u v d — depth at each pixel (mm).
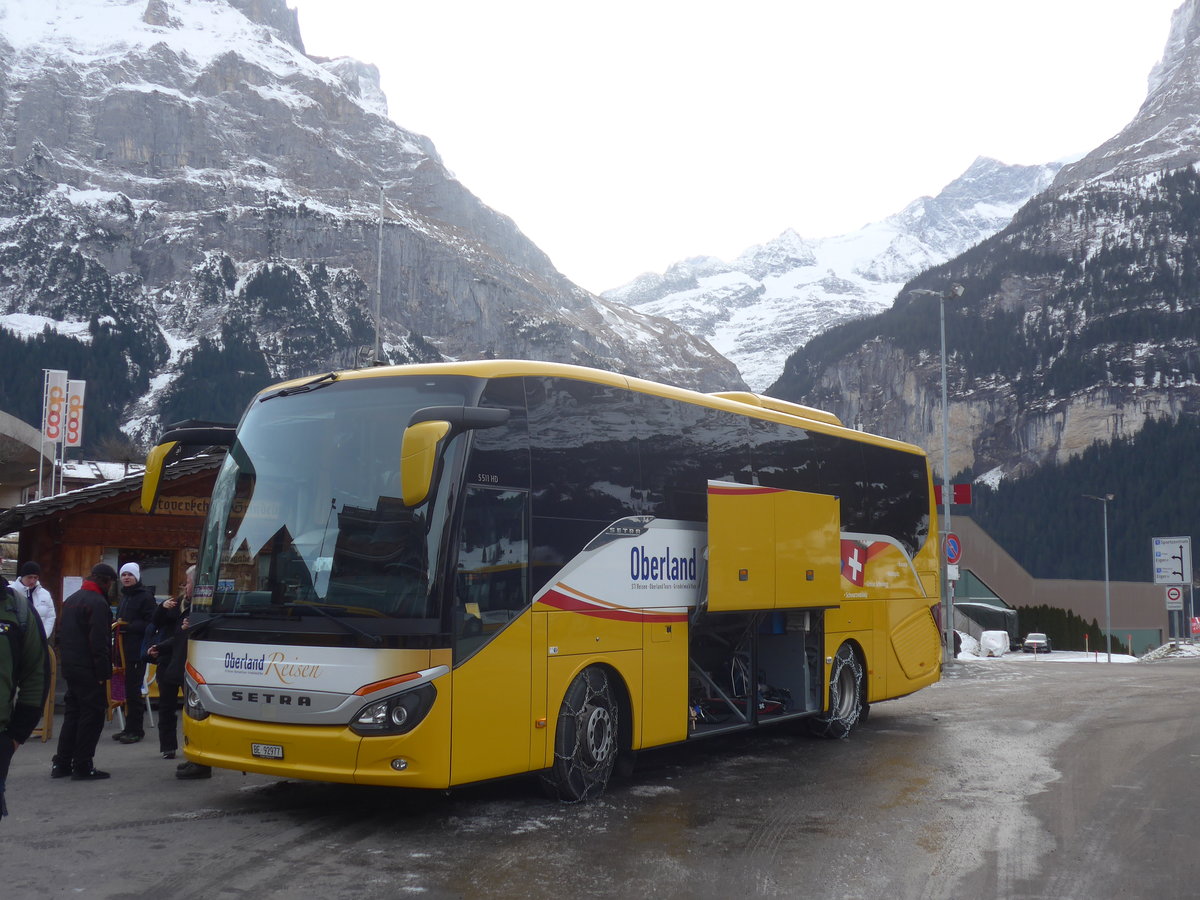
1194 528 185375
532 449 9273
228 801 9555
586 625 9633
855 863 7598
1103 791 10258
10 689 6109
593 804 9523
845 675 13906
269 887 6914
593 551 9797
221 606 8883
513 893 6809
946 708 17484
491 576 8711
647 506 10578
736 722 11898
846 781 10781
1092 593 84312
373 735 8078
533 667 9023
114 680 13836
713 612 10852
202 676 8844
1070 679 24422
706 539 11430
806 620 13188
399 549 8336
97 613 10586
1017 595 72062
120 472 42562
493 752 8594
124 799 9633
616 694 10195
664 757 12336
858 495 14523
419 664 8133
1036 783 10664
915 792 10195
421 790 10031
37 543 16891
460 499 8469
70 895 6727
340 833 8398
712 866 7492
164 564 16781
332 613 8320
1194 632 62031
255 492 9023
